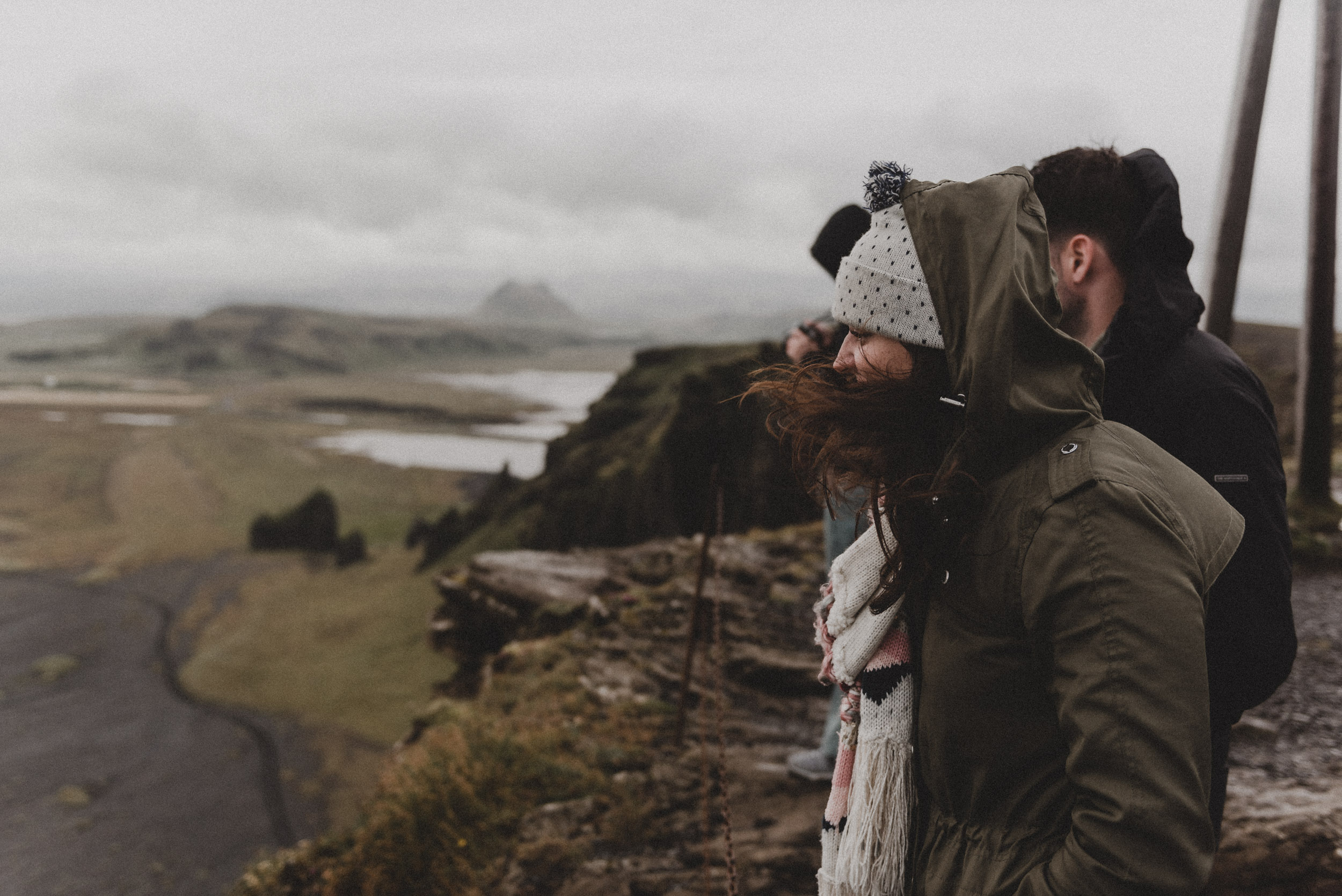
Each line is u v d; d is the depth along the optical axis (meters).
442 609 8.19
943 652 1.11
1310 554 6.80
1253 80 5.14
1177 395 1.50
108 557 129.12
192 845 49.84
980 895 1.07
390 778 4.36
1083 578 0.94
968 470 1.08
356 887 3.75
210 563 127.94
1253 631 1.33
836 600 1.27
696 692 4.96
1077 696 0.94
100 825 52.88
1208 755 0.90
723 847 3.39
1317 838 2.71
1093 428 1.03
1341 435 12.39
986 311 1.03
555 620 6.47
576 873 3.31
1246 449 1.42
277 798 55.53
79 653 90.12
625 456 79.38
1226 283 5.41
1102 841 0.90
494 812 3.86
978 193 1.08
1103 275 1.62
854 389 1.19
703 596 6.27
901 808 1.20
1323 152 7.35
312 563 125.06
